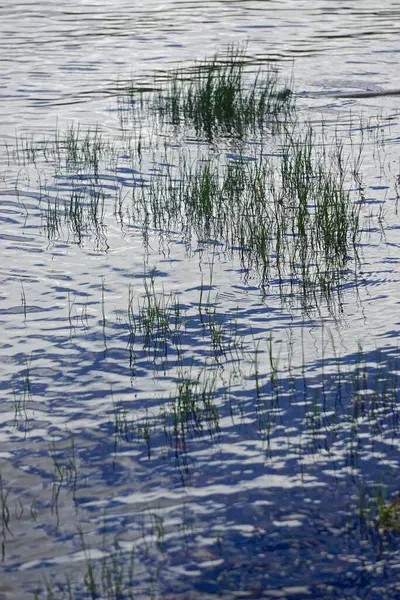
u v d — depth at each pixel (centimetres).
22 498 975
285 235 1781
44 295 1517
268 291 1527
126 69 3400
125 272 1617
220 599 816
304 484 985
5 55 3634
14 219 1889
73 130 2588
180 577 845
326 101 2878
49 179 2141
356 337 1337
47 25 4328
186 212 1917
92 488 990
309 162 2119
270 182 2089
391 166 2203
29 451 1066
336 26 4256
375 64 3391
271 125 2612
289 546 886
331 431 1088
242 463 1029
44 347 1330
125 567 861
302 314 1430
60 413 1150
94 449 1068
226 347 1322
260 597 818
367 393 1171
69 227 1850
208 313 1441
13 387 1216
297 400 1162
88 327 1395
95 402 1175
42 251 1722
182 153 2338
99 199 2014
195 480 999
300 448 1055
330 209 1834
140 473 1016
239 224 1834
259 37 4003
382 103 2847
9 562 872
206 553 878
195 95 2808
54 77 3269
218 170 2166
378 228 1809
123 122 2673
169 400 1175
